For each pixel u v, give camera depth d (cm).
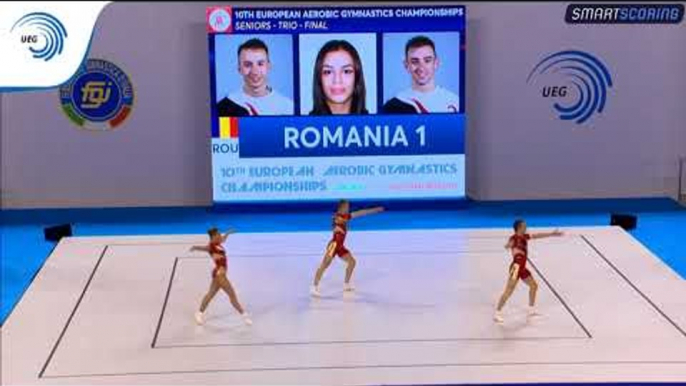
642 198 4219
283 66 3931
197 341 2442
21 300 2798
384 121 3991
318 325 2556
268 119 3975
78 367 2262
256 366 2248
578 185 4206
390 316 2622
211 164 4153
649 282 2934
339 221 2839
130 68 4072
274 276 3039
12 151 4116
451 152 4025
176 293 2866
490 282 2939
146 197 4184
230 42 3912
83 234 3681
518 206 4122
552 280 2958
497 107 4153
